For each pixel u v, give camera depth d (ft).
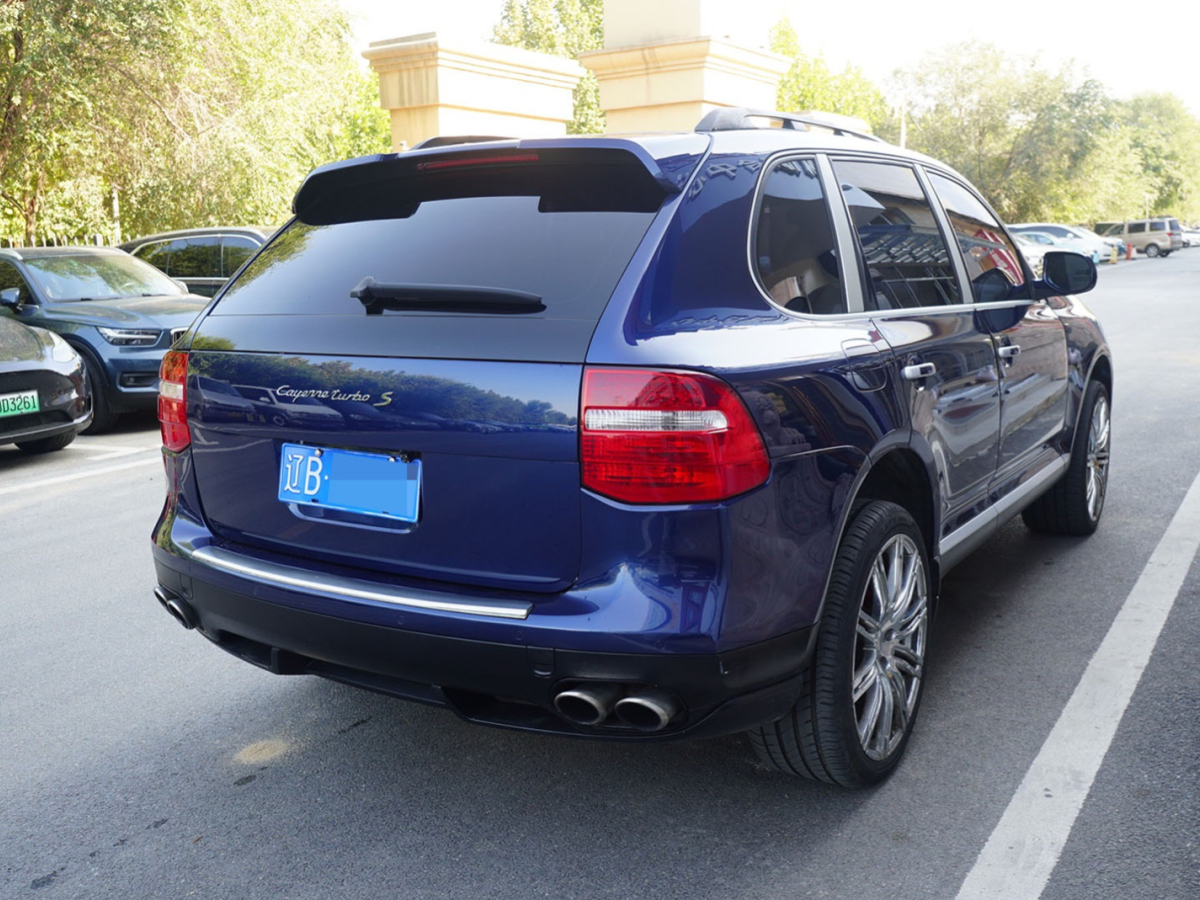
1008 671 11.35
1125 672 11.22
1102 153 186.80
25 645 13.15
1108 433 16.57
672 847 8.32
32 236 76.59
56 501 21.22
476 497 7.54
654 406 7.04
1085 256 13.19
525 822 8.79
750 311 8.02
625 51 32.37
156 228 72.28
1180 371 34.12
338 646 8.05
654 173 7.95
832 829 8.46
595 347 7.20
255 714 11.07
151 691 11.71
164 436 9.67
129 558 16.92
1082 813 8.52
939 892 7.59
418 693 8.05
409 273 8.36
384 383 7.85
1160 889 7.51
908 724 9.53
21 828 8.95
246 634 8.73
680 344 7.29
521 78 37.52
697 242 7.89
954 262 11.60
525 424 7.28
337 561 8.32
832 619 8.29
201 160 65.21
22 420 24.67
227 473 9.02
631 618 7.07
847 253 9.52
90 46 58.44
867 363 8.79
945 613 13.16
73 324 29.66
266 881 8.10
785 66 35.35
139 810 9.20
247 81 70.79
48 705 11.38
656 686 7.17
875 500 8.98
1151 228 179.83
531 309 7.57
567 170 8.49
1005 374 11.89
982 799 8.81
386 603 7.76
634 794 9.16
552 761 9.82
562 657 7.19
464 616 7.45
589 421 7.11
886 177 10.88
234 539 9.07
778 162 9.12
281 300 8.99
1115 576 14.29
